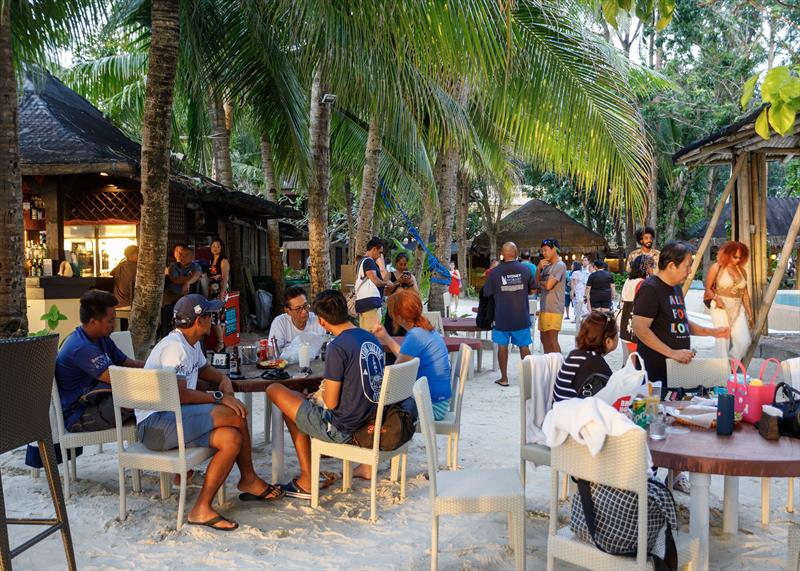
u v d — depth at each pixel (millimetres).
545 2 6176
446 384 4914
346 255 34844
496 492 3348
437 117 8188
